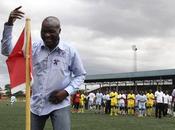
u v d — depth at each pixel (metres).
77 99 40.66
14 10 5.97
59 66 6.12
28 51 5.98
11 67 6.02
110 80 63.28
